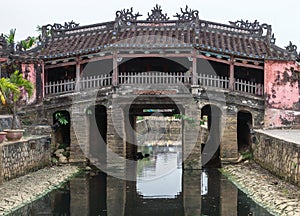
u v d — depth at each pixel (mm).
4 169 19781
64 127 29828
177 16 28891
